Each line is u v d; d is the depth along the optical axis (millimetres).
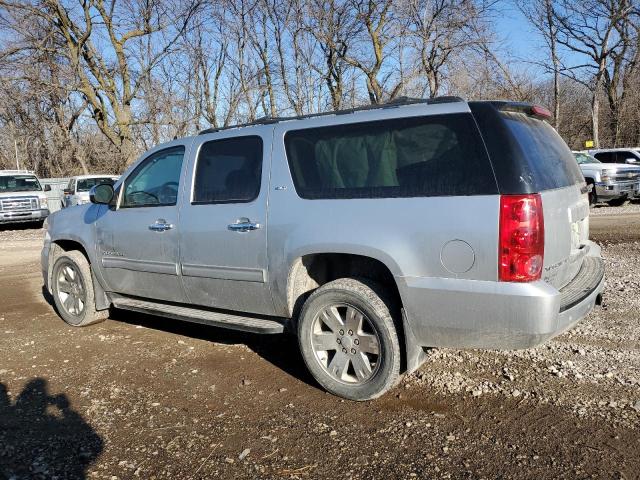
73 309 5828
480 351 4590
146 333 5523
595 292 3750
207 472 3025
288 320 4207
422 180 3492
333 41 24828
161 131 26031
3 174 20391
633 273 7332
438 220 3375
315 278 4227
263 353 4844
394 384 3703
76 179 21094
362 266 4016
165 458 3174
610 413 3486
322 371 3924
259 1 24797
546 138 3869
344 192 3791
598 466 2943
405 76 22938
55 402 3936
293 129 4137
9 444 3336
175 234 4703
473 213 3275
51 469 3061
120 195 5285
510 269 3182
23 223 21625
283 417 3631
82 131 35812
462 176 3357
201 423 3582
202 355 4836
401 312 3596
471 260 3275
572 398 3705
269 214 4098
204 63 27062
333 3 24234
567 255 3672
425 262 3420
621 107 33188
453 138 3443
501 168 3254
